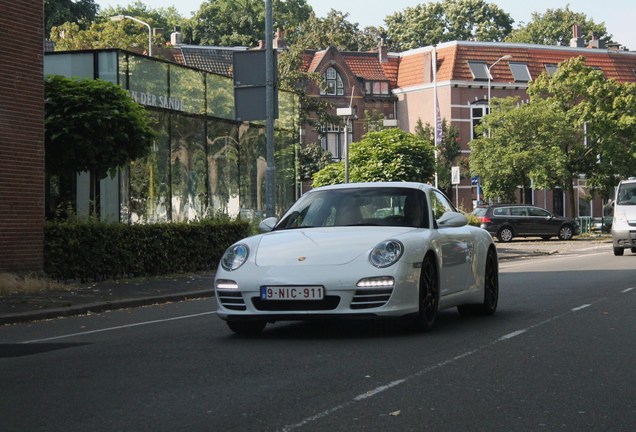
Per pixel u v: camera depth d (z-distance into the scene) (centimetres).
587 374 795
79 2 7162
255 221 2956
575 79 5734
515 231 4906
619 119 5709
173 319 1350
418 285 1045
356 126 7925
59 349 1024
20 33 1952
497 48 7769
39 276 1934
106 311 1551
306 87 7075
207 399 699
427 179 4188
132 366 867
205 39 9800
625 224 3145
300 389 733
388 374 796
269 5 2300
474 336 1044
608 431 592
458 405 668
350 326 1154
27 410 674
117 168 2286
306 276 1005
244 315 1024
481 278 1253
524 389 728
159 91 2688
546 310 1332
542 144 5556
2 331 1268
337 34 8288
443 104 7619
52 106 2158
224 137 3039
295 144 3569
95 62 2505
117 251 2070
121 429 607
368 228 1097
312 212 1155
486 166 5559
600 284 1817
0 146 1888
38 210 1964
